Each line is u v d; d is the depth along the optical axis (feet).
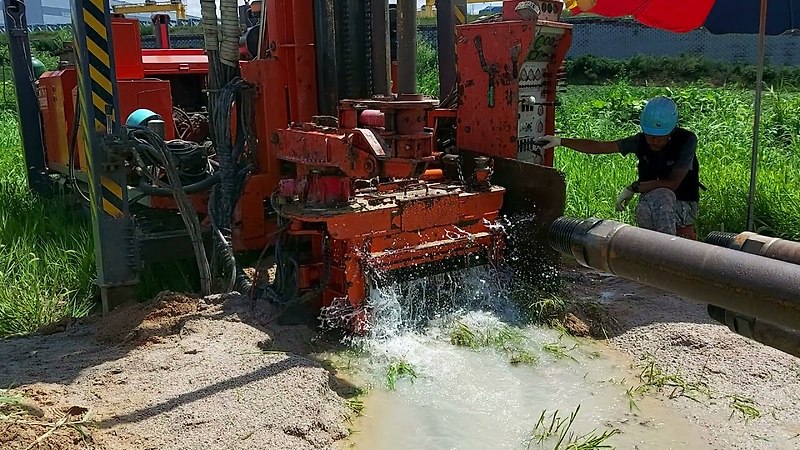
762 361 14.03
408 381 13.46
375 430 11.82
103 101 15.21
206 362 13.11
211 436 10.69
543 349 14.83
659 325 15.74
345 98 18.62
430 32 78.54
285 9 18.20
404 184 16.40
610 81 73.61
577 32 87.45
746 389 13.15
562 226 7.04
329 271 14.88
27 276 16.93
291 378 12.48
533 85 17.74
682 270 5.82
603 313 16.21
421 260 15.38
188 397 11.80
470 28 17.58
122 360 13.38
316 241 15.43
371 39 17.51
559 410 12.53
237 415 11.26
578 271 19.66
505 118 17.28
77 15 14.73
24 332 15.55
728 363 14.05
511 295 16.72
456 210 15.94
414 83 13.91
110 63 15.12
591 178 26.21
